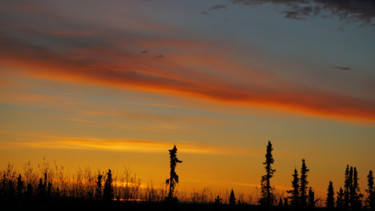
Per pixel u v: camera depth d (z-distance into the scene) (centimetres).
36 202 9281
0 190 9344
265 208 10388
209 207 10700
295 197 11494
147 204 9494
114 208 9088
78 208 9062
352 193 13175
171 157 9950
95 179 10025
